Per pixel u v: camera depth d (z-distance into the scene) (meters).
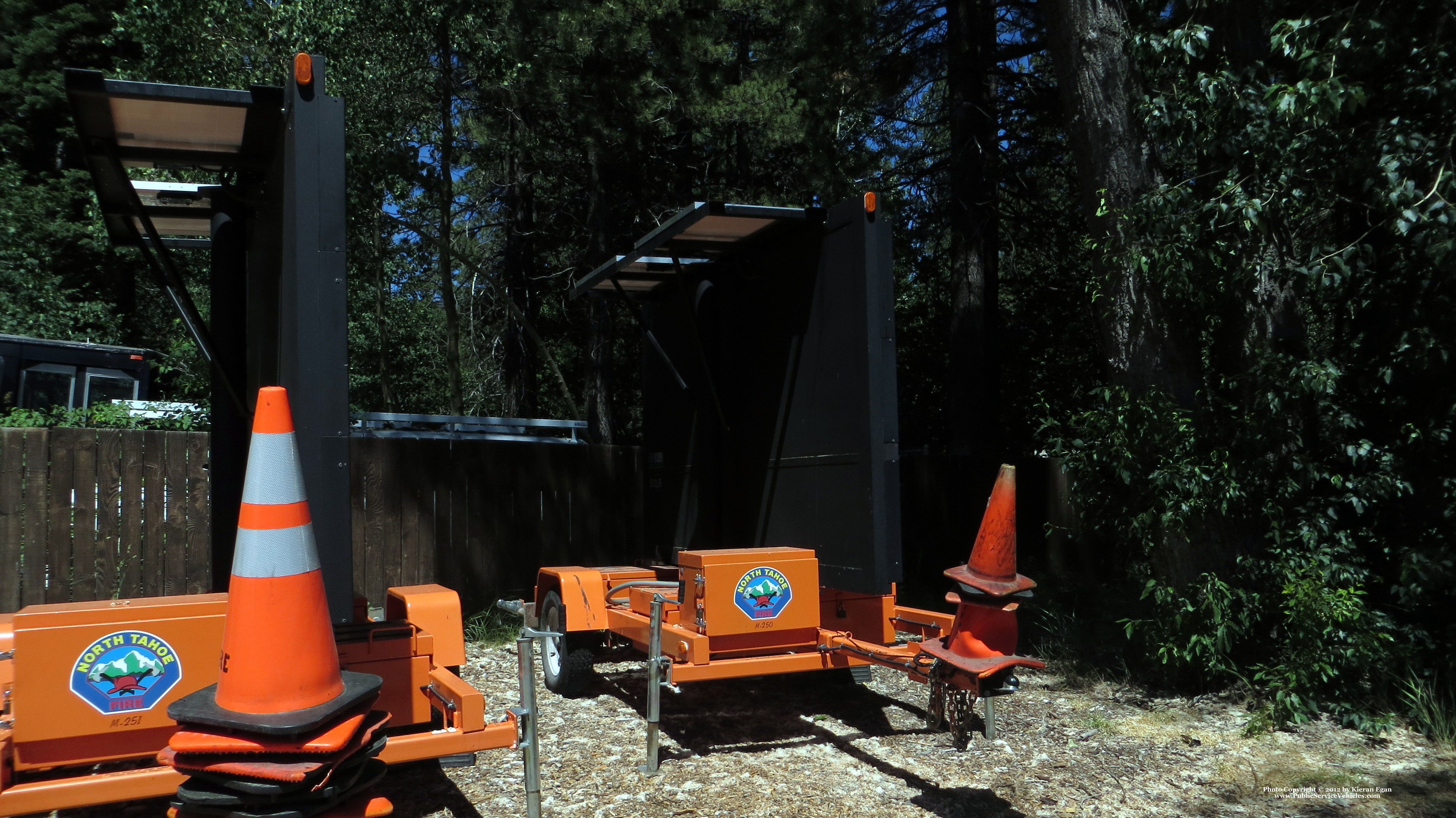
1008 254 17.83
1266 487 6.79
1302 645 6.22
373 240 16.55
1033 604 9.84
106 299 17.80
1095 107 7.63
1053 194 17.70
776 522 6.80
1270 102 6.51
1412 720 6.11
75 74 4.28
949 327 15.77
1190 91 7.23
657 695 5.23
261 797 2.88
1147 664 7.37
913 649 5.54
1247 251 6.92
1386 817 4.64
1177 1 7.79
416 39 14.10
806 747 5.73
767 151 18.05
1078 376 16.77
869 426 5.68
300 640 3.08
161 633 3.84
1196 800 4.86
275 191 4.93
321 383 4.11
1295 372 6.46
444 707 4.36
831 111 14.95
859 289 5.84
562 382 18.80
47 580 7.50
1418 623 6.57
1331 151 6.51
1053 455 7.95
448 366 20.64
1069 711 6.55
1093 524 7.62
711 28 15.35
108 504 7.80
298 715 3.00
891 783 5.07
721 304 7.68
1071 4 7.74
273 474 3.15
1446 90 6.23
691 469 7.81
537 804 4.29
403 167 14.33
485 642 8.98
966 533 12.51
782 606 5.69
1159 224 6.80
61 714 3.64
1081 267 15.76
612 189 19.52
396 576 9.48
